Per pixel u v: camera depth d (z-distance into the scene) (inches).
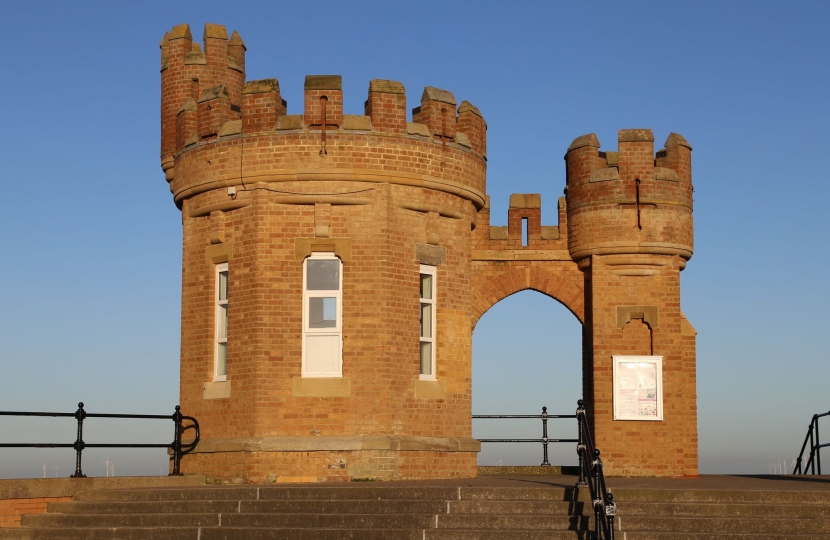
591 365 1000.9
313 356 800.9
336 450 779.4
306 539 600.1
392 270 807.7
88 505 674.2
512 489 628.4
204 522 634.8
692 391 994.1
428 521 604.4
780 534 570.6
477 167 874.1
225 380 818.8
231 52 985.5
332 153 805.2
